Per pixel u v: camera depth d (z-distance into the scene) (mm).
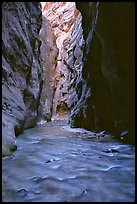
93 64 11180
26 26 14016
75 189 3863
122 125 8203
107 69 8773
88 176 4434
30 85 14219
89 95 11555
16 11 12367
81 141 8258
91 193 3707
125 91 7906
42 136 9438
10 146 6137
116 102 8547
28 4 15133
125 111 8008
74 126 12875
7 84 9703
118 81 8250
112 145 7449
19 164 5168
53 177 4375
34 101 13750
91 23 11461
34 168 4922
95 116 10797
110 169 4867
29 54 13516
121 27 7441
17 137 8695
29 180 4227
